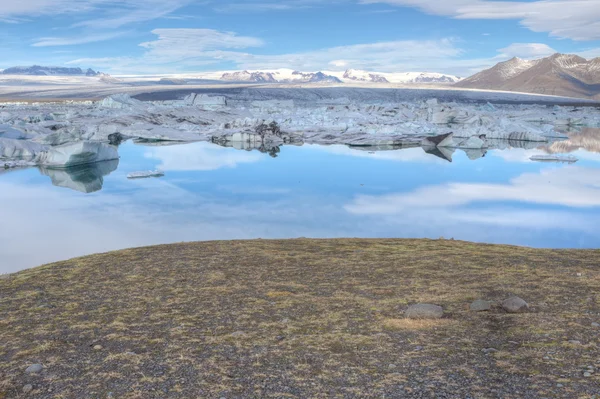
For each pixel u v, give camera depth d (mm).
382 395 9352
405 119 176625
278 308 15164
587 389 9164
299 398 9344
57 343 12539
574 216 50219
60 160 85000
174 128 151625
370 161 94438
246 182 71750
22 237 41031
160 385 10055
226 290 17359
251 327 13516
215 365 10992
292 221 48375
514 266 19828
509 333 12344
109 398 9531
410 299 15695
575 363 10352
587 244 39375
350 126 152375
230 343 12336
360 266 20828
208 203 57000
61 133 109812
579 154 103125
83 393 9789
